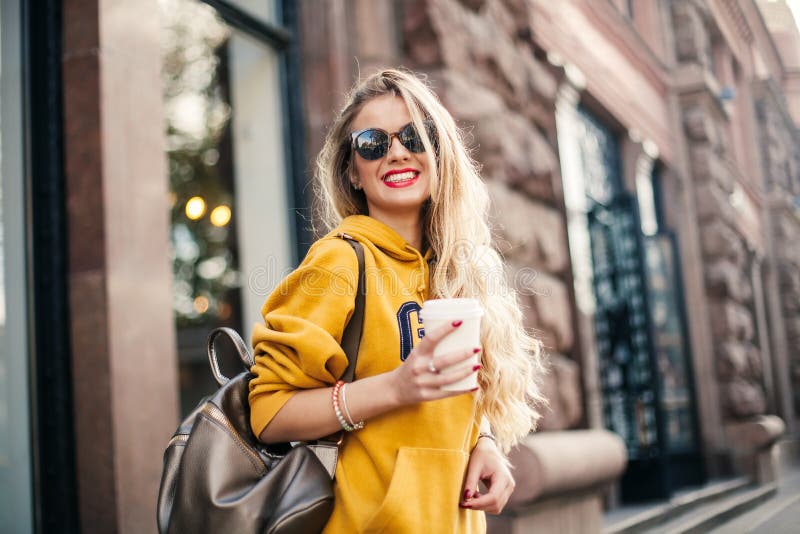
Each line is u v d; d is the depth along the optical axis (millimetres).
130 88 3355
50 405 3148
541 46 6488
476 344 1439
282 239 4953
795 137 16453
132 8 3416
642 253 7922
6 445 3146
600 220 8148
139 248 3283
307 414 1474
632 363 7699
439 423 1561
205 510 1429
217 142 5445
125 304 3186
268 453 1565
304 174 4855
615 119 8680
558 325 5605
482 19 5527
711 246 10836
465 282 1802
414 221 1838
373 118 1801
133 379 3170
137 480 3123
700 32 11727
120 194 3242
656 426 7414
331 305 1534
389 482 1512
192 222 5691
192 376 6273
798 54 16047
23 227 3229
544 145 5980
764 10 14797
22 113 3285
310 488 1463
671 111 10930
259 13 4777
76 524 3102
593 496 4551
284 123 4922
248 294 5332
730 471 10055
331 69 4859
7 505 3119
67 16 3307
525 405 1862
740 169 12883
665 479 7184
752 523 6512
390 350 1568
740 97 14844
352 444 1564
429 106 1817
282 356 1508
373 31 4945
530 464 3648
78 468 3102
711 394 10211
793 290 15352
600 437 4641
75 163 3227
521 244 5207
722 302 10711
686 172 10898
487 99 5203
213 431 1509
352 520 1485
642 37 9570
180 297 5980
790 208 15703
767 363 14117
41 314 3188
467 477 1671
